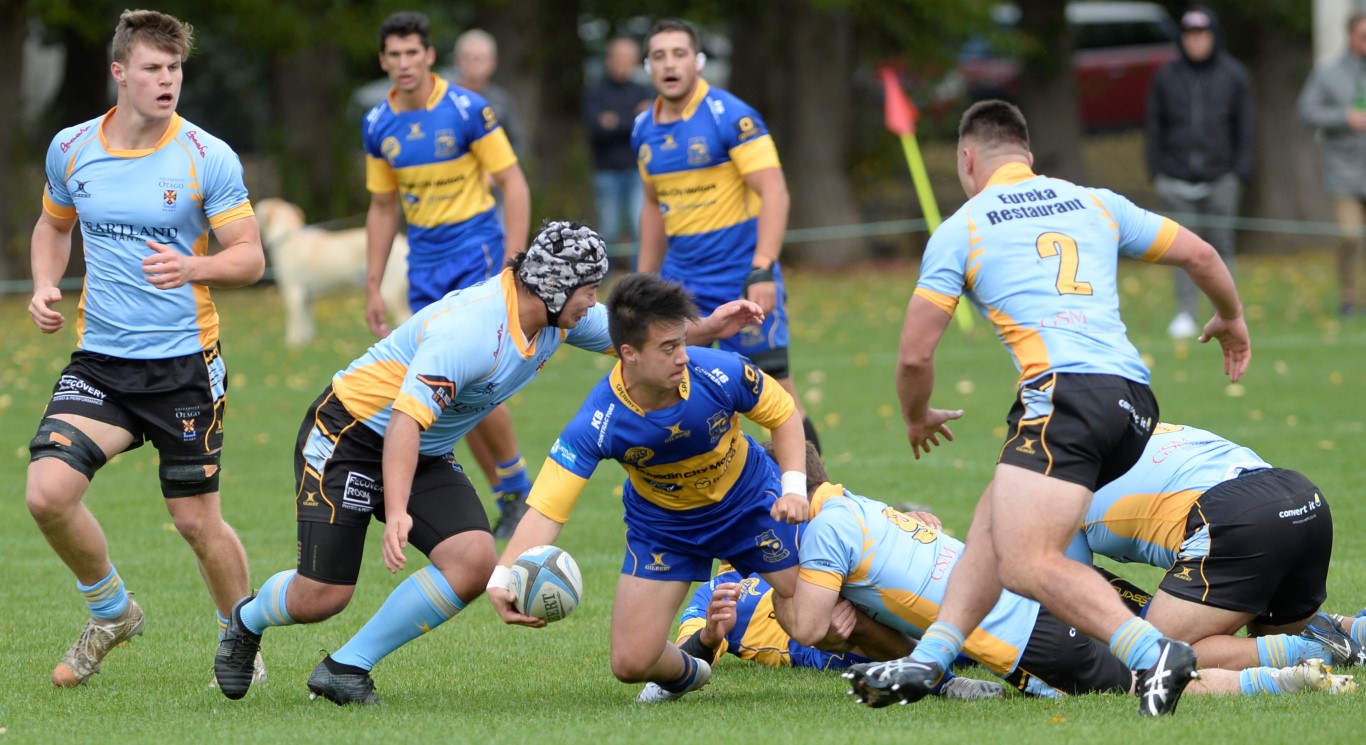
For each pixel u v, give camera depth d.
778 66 93.81
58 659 21.36
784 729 16.30
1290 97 92.56
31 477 18.91
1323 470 33.00
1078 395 16.89
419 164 30.50
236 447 40.19
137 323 19.52
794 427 18.41
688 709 17.97
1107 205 18.33
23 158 82.12
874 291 76.44
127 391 19.53
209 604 24.69
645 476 18.47
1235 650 18.28
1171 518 19.14
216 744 16.03
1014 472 16.91
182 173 19.45
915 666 16.61
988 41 88.69
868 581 18.89
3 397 49.66
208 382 19.98
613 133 64.00
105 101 88.25
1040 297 17.44
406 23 30.11
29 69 119.25
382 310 31.73
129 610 20.03
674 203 30.52
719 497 18.58
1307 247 91.62
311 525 18.53
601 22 98.06
